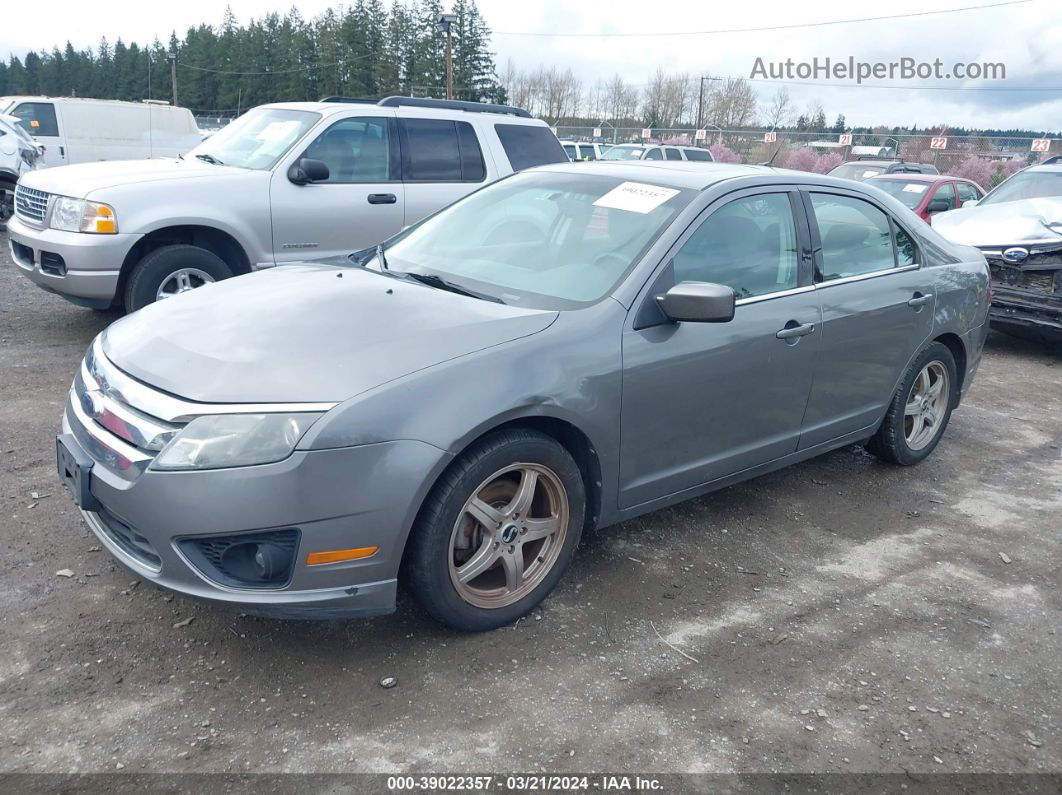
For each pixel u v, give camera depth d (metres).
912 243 4.96
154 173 6.72
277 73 81.12
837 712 2.97
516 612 3.31
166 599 3.34
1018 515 4.77
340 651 3.10
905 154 29.59
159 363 2.99
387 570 2.88
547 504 3.37
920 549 4.27
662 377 3.54
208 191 6.62
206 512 2.67
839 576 3.94
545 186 4.34
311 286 3.60
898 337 4.75
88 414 3.09
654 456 3.66
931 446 5.35
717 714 2.91
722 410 3.86
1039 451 5.86
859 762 2.73
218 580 2.76
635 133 35.59
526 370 3.11
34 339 6.90
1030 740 2.90
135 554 2.93
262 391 2.77
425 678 2.98
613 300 3.47
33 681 2.83
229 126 8.09
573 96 60.34
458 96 70.19
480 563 3.16
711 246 3.84
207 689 2.86
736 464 4.06
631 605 3.55
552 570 3.39
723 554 4.07
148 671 2.93
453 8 69.69
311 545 2.74
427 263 4.04
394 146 7.51
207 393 2.78
